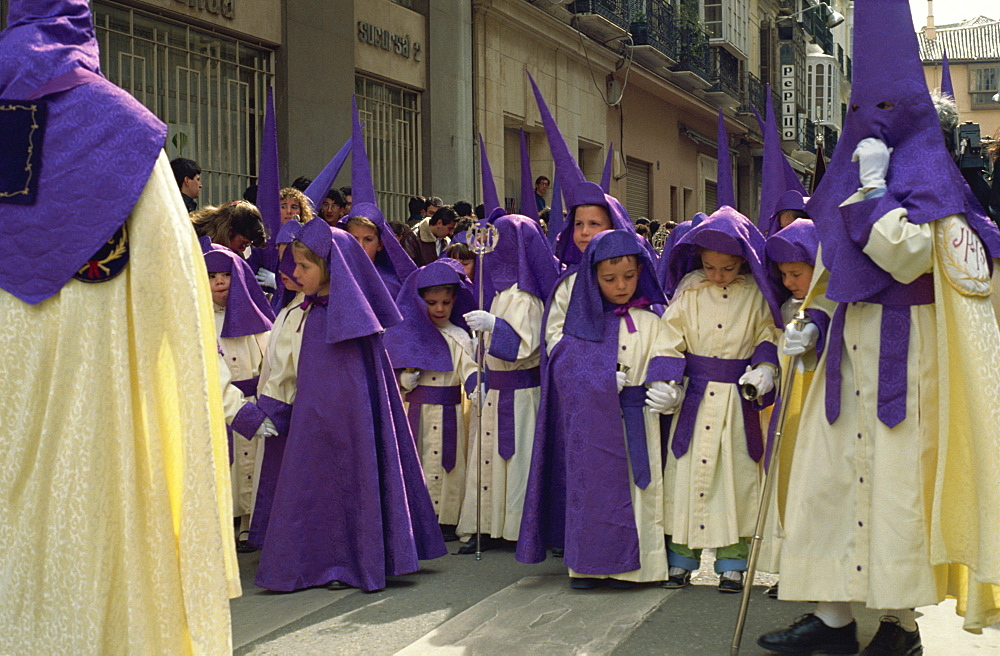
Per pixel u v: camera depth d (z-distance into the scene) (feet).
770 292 15.88
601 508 16.24
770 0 111.65
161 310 9.98
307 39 40.78
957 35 226.79
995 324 11.91
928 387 12.09
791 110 115.34
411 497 17.65
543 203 49.32
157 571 9.87
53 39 10.28
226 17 36.88
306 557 16.84
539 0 60.18
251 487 20.30
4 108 9.80
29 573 9.58
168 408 10.17
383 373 17.37
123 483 9.75
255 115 39.09
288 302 21.17
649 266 17.06
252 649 13.82
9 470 9.64
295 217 22.91
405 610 15.60
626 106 76.79
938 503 11.80
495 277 19.89
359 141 21.04
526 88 60.29
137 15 33.65
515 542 20.49
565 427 16.71
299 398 16.98
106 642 9.68
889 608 11.91
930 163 11.92
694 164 93.15
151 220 9.93
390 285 20.81
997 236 12.13
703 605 15.55
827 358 12.76
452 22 51.90
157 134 10.09
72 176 9.80
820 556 12.63
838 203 12.69
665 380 16.26
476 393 20.17
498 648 13.57
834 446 12.66
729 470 16.22
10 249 9.74
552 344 17.90
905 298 12.22
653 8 77.36
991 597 11.96
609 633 14.11
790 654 12.92
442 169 51.29
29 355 9.74
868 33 12.26
